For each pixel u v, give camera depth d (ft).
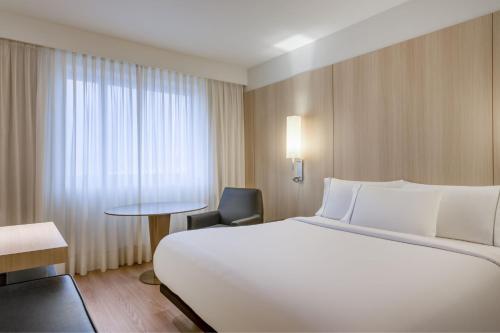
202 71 13.01
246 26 10.02
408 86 8.48
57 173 9.86
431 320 3.42
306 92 11.50
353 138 9.89
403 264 4.79
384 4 8.69
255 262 4.94
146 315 7.23
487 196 6.29
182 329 6.63
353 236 6.82
